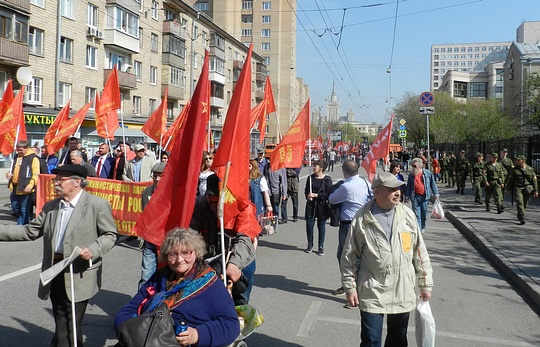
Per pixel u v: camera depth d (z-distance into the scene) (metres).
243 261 4.08
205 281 3.06
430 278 4.11
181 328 2.86
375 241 3.97
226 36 54.94
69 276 3.99
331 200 7.06
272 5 77.62
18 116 12.00
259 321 3.99
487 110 52.06
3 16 24.92
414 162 10.80
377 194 4.04
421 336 4.02
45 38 28.31
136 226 4.04
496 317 6.03
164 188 3.95
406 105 62.69
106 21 33.94
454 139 50.12
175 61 43.25
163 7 42.44
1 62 25.14
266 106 12.48
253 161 9.40
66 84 30.61
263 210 9.70
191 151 3.80
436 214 10.47
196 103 3.84
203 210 4.33
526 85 31.88
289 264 8.66
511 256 8.88
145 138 38.44
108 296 6.51
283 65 77.94
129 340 2.71
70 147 11.09
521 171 12.91
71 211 4.12
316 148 40.78
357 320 5.80
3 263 8.20
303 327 5.54
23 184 11.13
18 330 5.25
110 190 9.52
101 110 12.45
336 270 8.26
